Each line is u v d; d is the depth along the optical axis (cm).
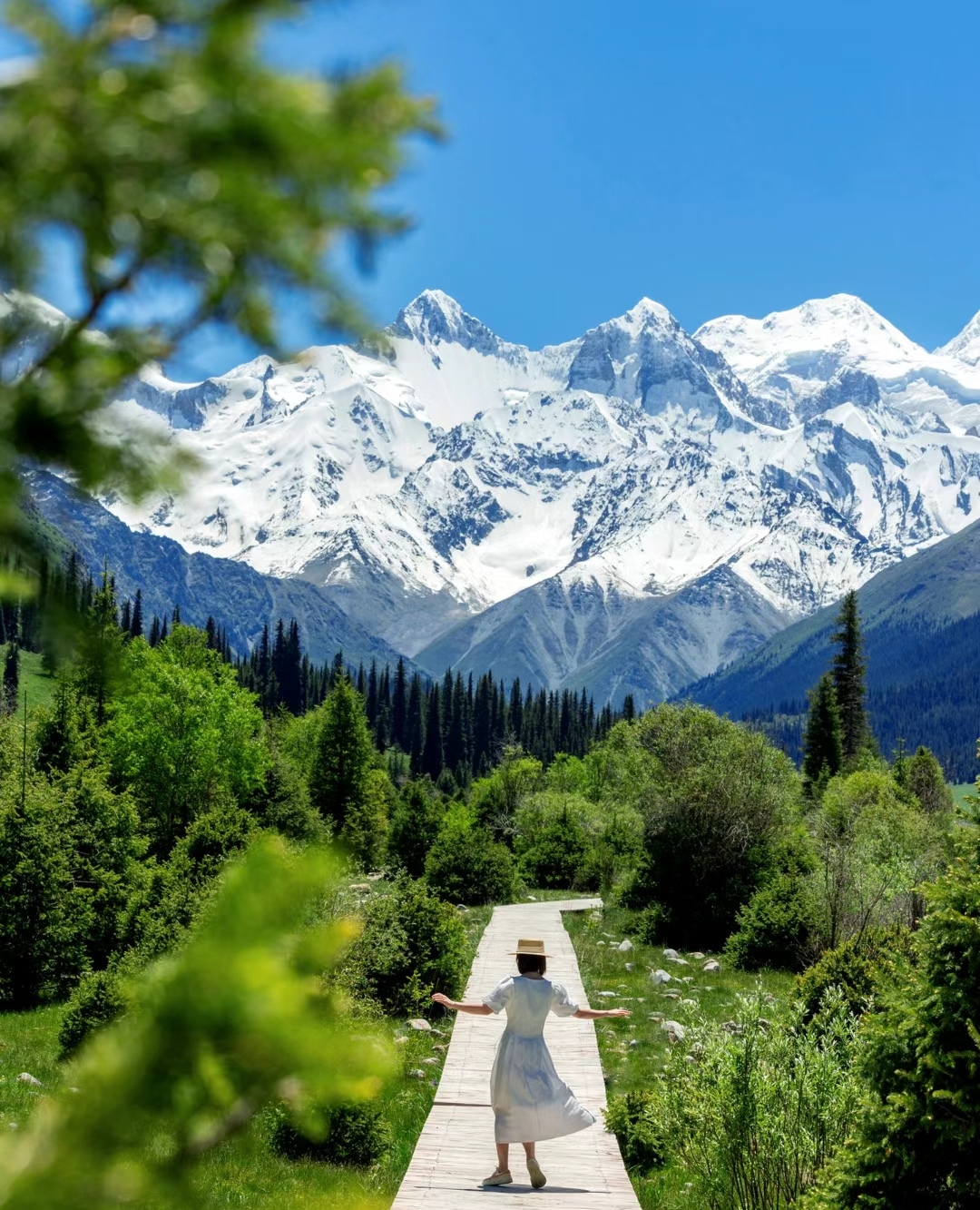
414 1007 1983
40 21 99
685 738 3747
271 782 4828
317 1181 1115
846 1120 946
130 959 1770
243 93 98
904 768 8081
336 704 5872
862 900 2511
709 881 3097
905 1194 800
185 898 1839
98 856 2800
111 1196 108
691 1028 1072
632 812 4491
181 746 4612
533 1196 1070
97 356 112
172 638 5112
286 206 104
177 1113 110
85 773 2962
